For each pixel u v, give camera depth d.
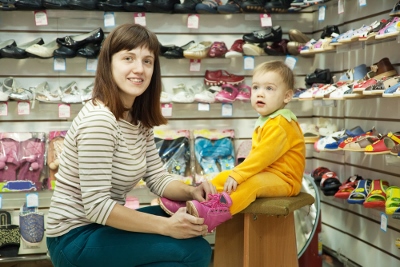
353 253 3.70
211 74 4.09
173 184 2.38
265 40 3.97
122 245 1.96
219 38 4.21
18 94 3.73
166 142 4.05
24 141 3.85
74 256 1.99
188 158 4.07
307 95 3.78
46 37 3.96
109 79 2.10
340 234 3.88
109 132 1.99
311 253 3.35
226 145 4.08
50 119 3.97
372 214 3.45
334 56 4.03
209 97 3.95
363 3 3.27
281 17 4.31
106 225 2.07
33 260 3.77
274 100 2.62
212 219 2.24
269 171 2.54
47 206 3.94
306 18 4.36
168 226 1.99
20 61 3.93
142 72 2.10
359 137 3.24
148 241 1.98
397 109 3.21
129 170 2.12
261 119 2.67
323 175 3.76
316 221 3.17
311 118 4.39
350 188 3.40
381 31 2.99
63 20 3.97
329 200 4.04
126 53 2.09
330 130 3.89
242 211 2.38
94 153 1.95
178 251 1.99
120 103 2.09
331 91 3.53
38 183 3.78
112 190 2.14
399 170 3.18
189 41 4.17
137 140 2.21
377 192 3.07
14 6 3.68
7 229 3.71
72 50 3.76
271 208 2.31
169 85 4.16
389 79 2.96
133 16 4.07
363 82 3.14
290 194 2.54
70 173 2.07
